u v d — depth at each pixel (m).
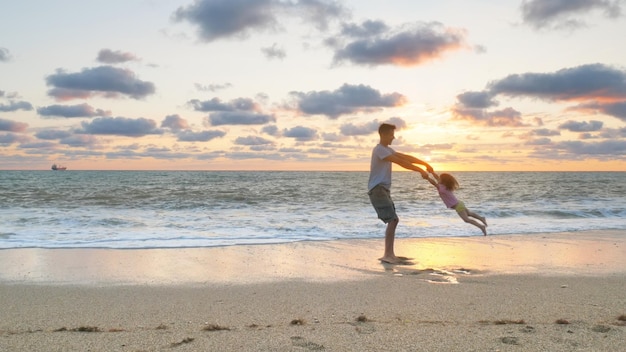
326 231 10.70
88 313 4.56
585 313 4.46
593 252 8.22
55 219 12.38
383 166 7.62
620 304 4.81
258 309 4.68
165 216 13.62
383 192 7.57
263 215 14.00
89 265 7.00
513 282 5.90
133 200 18.89
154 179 46.94
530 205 17.77
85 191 24.20
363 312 4.54
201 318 4.38
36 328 4.06
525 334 3.76
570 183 41.34
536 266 6.97
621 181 48.06
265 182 40.00
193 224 11.84
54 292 5.42
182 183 36.53
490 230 11.10
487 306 4.73
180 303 4.93
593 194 24.50
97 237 9.72
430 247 8.70
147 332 3.88
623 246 8.87
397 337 3.70
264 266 6.95
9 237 9.60
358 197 21.30
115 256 7.70
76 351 3.41
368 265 7.05
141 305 4.86
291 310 4.64
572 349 3.40
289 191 25.86
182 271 6.60
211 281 5.99
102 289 5.57
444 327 3.98
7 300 5.05
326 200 19.62
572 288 5.56
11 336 3.79
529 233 10.64
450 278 6.16
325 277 6.22
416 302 4.91
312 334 3.78
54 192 23.06
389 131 7.65
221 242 9.13
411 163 7.61
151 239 9.49
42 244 8.82
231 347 3.47
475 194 24.42
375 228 11.18
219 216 13.71
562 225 12.16
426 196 22.30
